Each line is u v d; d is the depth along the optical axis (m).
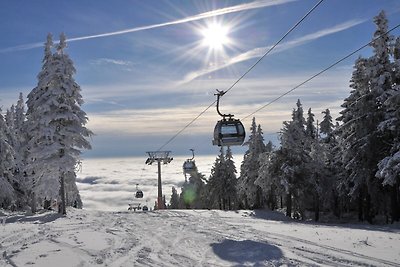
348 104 34.97
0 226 20.53
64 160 28.92
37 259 11.60
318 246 13.67
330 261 11.27
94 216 28.19
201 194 69.56
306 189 39.59
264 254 12.25
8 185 35.69
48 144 29.39
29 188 31.86
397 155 26.34
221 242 14.92
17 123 46.69
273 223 24.61
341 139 34.69
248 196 52.78
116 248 13.83
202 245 14.51
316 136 53.62
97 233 17.78
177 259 12.05
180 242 15.23
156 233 17.89
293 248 13.25
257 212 40.09
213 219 25.64
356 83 33.75
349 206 43.41
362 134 31.80
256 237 16.16
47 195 28.92
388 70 30.86
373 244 14.05
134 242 15.20
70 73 30.45
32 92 31.56
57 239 15.66
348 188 35.53
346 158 33.44
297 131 40.66
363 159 32.03
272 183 41.31
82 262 11.34
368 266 10.62
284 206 60.31
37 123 29.28
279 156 40.25
